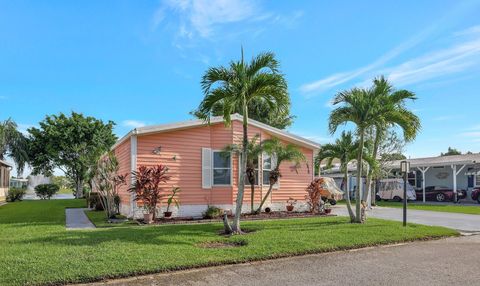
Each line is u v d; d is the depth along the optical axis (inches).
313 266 264.2
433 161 1148.5
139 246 300.2
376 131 528.7
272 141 575.8
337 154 529.3
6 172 1186.0
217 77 386.6
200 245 318.3
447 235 402.6
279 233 374.3
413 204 1019.3
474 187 1154.0
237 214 387.9
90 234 362.3
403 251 319.9
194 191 557.6
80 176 1337.4
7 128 1223.5
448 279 234.1
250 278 232.8
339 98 476.1
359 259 287.3
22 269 228.8
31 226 432.8
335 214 626.8
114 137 1364.4
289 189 655.8
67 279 215.5
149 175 487.8
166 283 221.3
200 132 570.3
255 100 458.0
